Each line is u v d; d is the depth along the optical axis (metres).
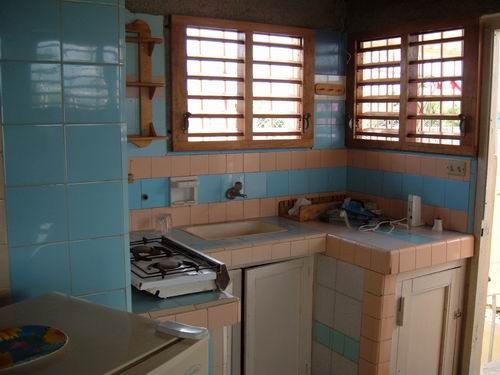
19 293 1.57
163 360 1.11
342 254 2.87
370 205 3.46
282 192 3.47
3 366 1.04
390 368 2.77
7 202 1.53
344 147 3.71
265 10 3.25
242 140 3.24
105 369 1.05
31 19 1.51
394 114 3.37
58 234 1.61
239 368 2.82
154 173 3.01
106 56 1.62
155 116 2.98
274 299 2.88
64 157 1.59
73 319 1.30
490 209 2.96
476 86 2.88
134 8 2.85
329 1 3.52
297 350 3.06
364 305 2.76
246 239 2.83
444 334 2.97
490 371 3.31
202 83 3.10
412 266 2.70
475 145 2.92
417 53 3.20
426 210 3.20
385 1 3.32
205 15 3.05
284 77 3.39
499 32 2.84
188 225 3.15
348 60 3.61
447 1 2.98
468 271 3.00
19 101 1.52
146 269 2.02
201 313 1.87
